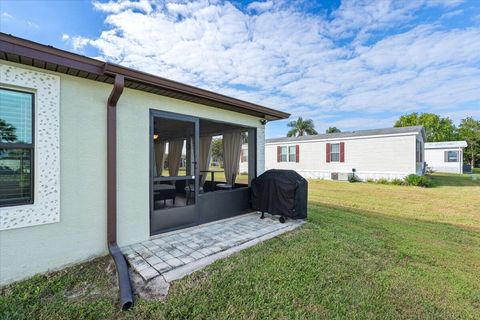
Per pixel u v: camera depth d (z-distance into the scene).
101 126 3.26
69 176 2.98
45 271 2.80
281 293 2.44
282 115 5.80
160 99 3.90
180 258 3.11
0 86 2.56
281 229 4.44
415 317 2.13
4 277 2.55
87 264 3.04
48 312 2.14
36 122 2.75
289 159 17.22
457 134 29.48
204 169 7.00
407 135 12.12
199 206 4.55
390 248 3.70
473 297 2.43
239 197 5.48
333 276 2.79
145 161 3.71
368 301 2.34
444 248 3.73
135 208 3.60
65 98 2.96
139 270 2.78
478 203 7.50
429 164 22.09
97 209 3.22
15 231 2.61
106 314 2.13
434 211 6.40
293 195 4.66
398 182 12.00
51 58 2.57
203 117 4.57
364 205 7.16
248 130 5.95
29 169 2.77
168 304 2.25
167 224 4.02
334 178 14.77
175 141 7.71
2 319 2.03
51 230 2.85
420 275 2.88
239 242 3.72
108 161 3.23
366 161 13.52
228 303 2.28
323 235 4.20
